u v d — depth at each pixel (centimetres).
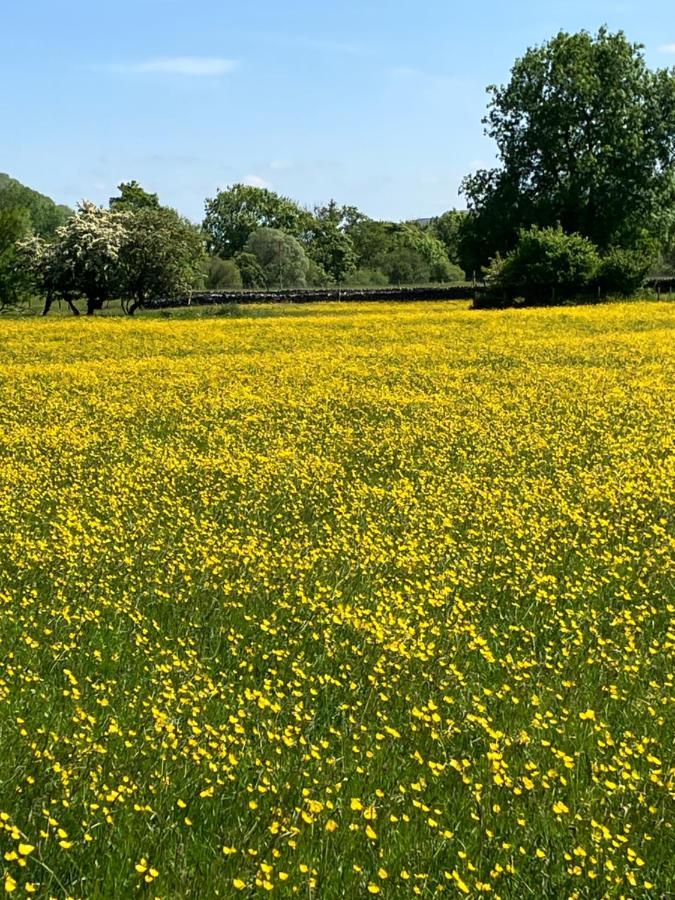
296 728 773
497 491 1614
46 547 1272
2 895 558
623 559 1246
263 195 16625
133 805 675
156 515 1494
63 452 1972
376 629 983
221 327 4859
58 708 828
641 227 8631
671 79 8719
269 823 660
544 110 8550
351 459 1941
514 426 2230
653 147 8612
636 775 707
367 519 1462
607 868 622
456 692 891
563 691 903
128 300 7612
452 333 4350
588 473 1756
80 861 620
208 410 2498
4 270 7675
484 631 1048
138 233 7400
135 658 950
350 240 15462
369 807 655
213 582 1162
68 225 7638
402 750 779
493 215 8675
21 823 650
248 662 949
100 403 2592
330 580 1187
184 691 831
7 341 4288
